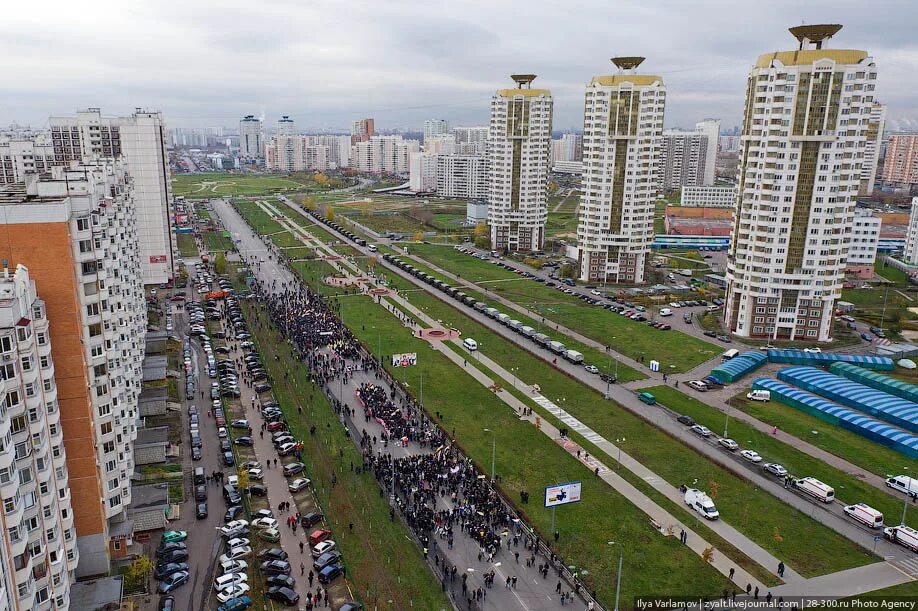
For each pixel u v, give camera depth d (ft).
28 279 268.21
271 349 627.87
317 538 335.06
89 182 343.87
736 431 463.42
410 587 301.02
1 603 209.97
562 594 295.48
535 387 536.83
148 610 287.28
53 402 273.95
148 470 400.67
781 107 631.97
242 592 295.69
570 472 405.18
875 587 300.81
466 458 420.77
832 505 371.97
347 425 466.29
